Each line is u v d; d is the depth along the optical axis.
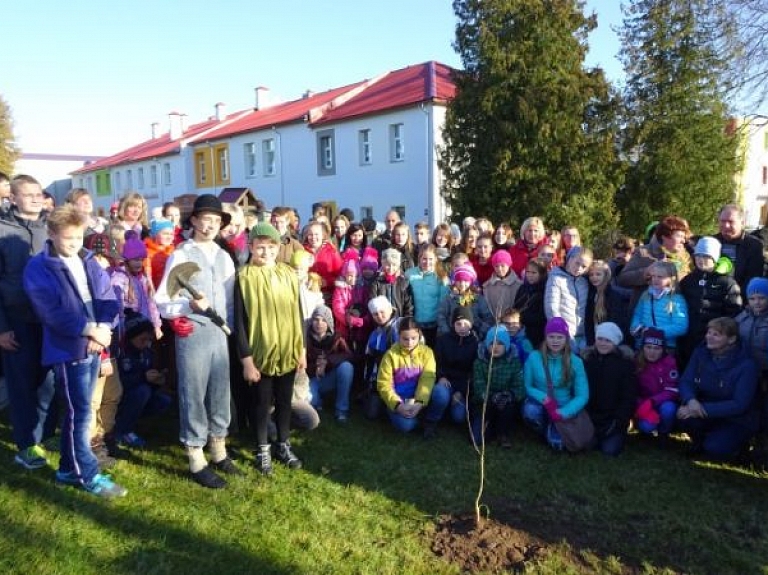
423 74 22.64
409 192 19.88
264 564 3.07
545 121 13.20
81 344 3.54
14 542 3.12
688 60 17.45
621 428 4.69
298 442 4.77
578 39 13.75
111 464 4.13
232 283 4.03
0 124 33.72
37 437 4.03
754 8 13.80
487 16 13.60
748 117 14.84
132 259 4.48
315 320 5.30
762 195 34.38
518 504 3.81
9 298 3.80
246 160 27.48
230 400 4.37
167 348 4.73
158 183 34.44
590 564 3.18
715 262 4.88
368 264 6.22
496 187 13.84
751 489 4.10
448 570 3.09
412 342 4.94
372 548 3.26
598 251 12.26
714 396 4.46
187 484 3.92
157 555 3.10
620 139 18.17
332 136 22.73
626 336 5.23
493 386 4.91
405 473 4.24
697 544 3.40
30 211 3.96
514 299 5.75
